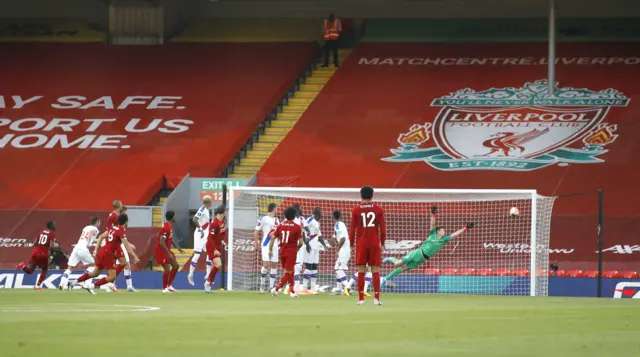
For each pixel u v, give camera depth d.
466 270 94.50
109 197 118.94
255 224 97.00
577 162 122.81
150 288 94.81
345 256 82.38
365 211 57.84
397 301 66.19
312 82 145.50
